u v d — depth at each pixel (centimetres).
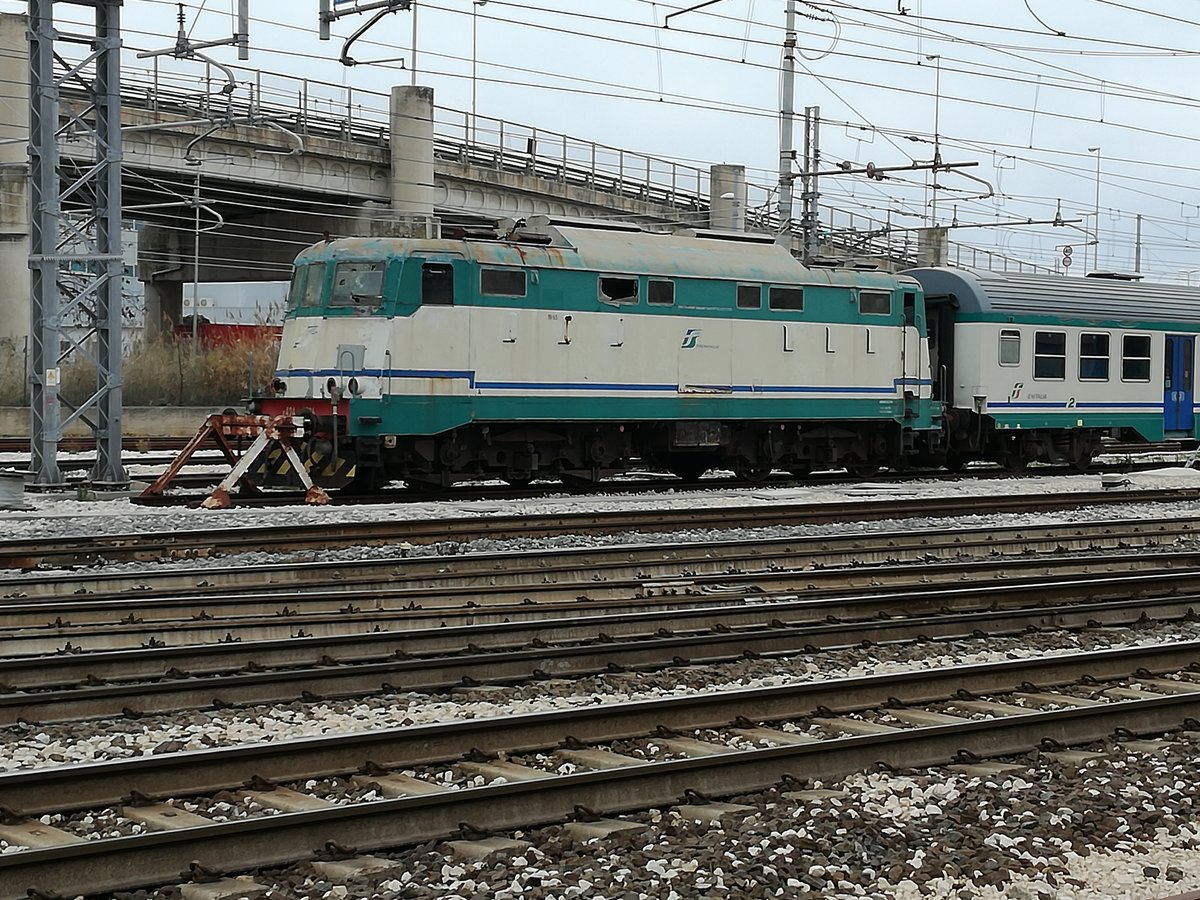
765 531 1911
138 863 634
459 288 2277
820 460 2833
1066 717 910
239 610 1250
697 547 1667
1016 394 3036
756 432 2720
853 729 916
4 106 4369
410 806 694
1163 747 900
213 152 4412
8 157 4388
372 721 923
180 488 2480
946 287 3034
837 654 1159
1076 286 3180
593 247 2439
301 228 5347
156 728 894
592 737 866
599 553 1602
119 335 2402
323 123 4747
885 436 2897
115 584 1373
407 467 2336
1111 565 1684
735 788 782
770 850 678
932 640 1227
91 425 2400
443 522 1838
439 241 2277
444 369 2266
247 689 962
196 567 1502
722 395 2581
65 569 1495
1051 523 2123
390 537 1733
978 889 649
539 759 828
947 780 812
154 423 4353
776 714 941
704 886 634
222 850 651
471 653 1119
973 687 1029
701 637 1162
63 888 617
